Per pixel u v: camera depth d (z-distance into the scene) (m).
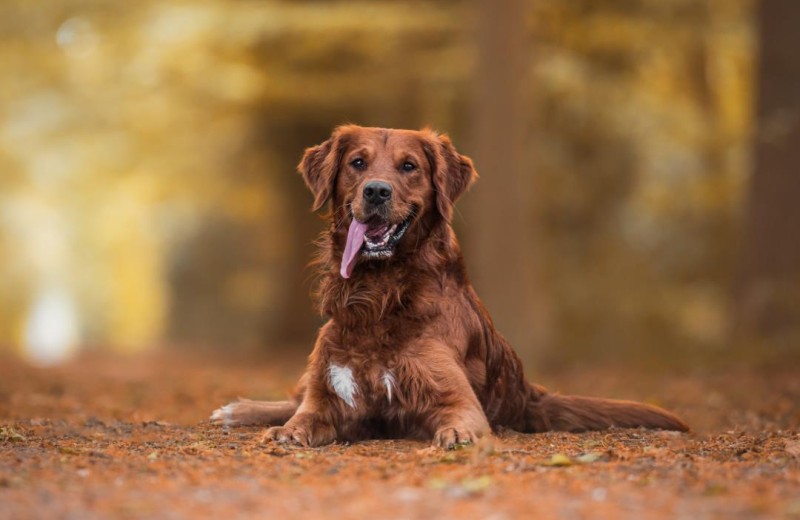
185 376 14.91
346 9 20.84
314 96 22.42
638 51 22.52
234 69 22.55
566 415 7.76
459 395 6.62
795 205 16.08
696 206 23.39
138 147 26.25
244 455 5.91
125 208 37.91
